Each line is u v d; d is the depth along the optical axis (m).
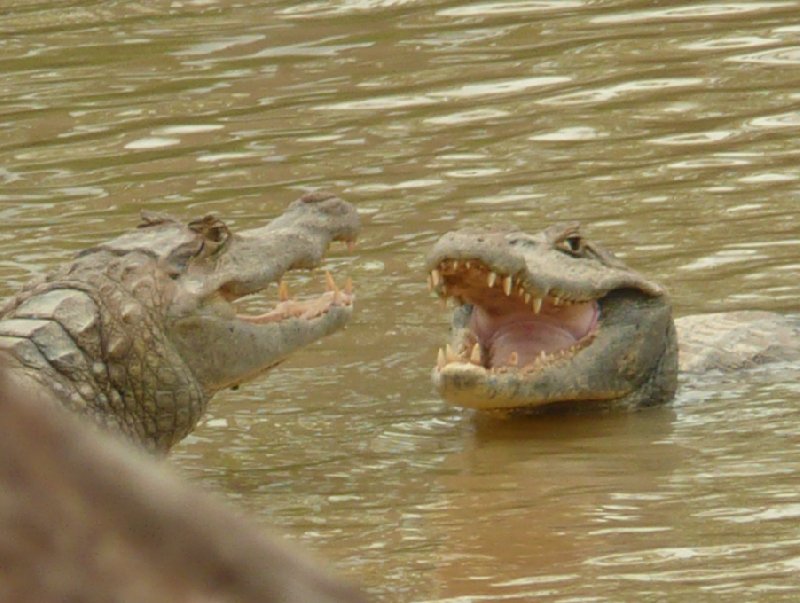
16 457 1.70
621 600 16.11
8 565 1.68
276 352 23.44
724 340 29.34
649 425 25.34
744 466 21.97
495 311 26.89
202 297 22.64
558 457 23.42
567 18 52.19
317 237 24.55
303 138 42.28
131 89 47.25
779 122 41.47
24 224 36.69
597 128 41.91
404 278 33.28
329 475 22.81
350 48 50.06
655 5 52.97
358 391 27.77
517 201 36.88
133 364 21.92
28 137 43.41
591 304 26.77
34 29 54.22
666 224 35.12
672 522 19.25
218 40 51.75
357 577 17.50
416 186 38.34
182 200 37.97
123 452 1.78
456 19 52.53
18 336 21.06
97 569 1.70
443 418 26.25
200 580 1.73
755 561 17.28
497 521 19.81
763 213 35.44
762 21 50.38
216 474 23.00
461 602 16.36
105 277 22.31
